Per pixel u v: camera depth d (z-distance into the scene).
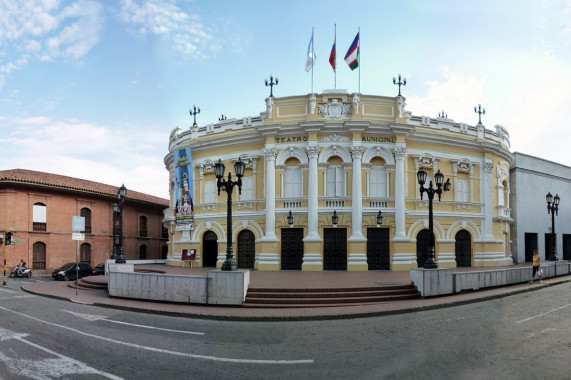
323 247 26.81
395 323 12.58
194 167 31.25
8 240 28.84
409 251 27.00
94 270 33.38
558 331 11.03
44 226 37.78
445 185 20.77
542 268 24.28
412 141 28.55
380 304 15.55
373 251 26.95
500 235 31.56
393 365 8.21
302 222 27.06
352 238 26.17
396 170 27.27
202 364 8.41
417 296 16.91
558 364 8.16
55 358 8.82
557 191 42.06
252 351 9.41
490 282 19.75
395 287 17.42
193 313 13.83
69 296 18.53
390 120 27.92
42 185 37.03
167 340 10.48
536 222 39.03
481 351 9.12
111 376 7.67
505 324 12.05
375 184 27.69
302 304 15.45
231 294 15.07
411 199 27.91
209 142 29.95
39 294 20.03
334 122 27.09
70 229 39.59
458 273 18.14
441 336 10.63
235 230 28.81
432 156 28.78
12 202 36.00
